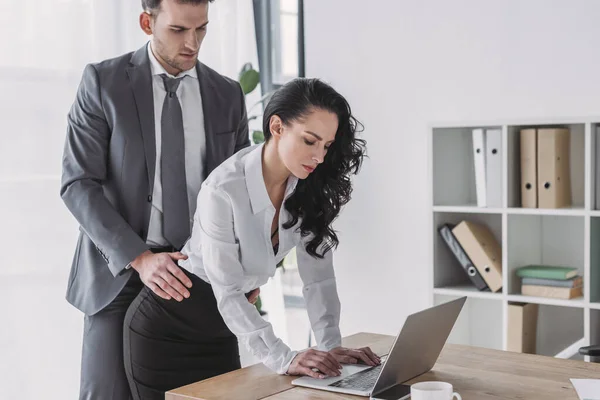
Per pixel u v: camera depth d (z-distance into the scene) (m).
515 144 3.30
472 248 3.39
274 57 4.45
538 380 1.98
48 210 3.45
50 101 3.44
